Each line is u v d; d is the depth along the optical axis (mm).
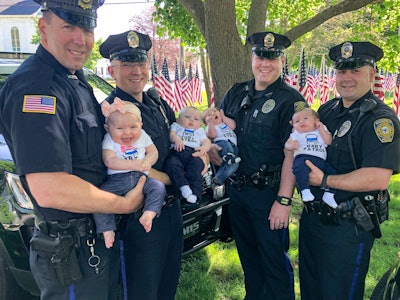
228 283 3170
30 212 2258
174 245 2322
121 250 2094
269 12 8117
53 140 1514
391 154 2018
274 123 2484
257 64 2557
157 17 6723
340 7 5043
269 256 2607
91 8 1683
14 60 3695
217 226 3107
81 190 1590
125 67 2113
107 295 1890
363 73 2162
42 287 1747
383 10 6332
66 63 1679
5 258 2344
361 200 2143
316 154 2219
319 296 2412
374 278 3254
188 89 15953
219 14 4680
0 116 1604
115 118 1832
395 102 11094
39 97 1528
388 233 4129
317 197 2256
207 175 3010
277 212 2453
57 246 1640
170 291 2381
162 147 2225
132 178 1833
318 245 2271
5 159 2486
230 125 2691
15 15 46812
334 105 2383
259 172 2539
